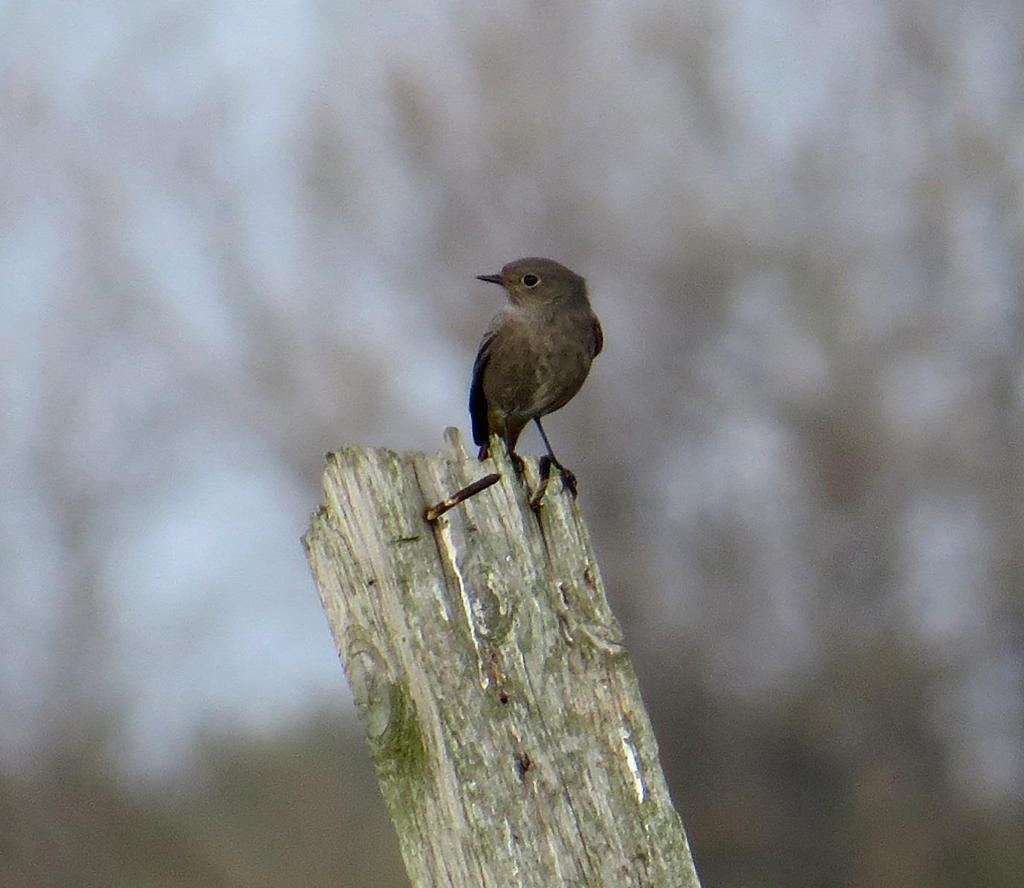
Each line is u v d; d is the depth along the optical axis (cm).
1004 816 2208
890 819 2197
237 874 2044
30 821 1980
